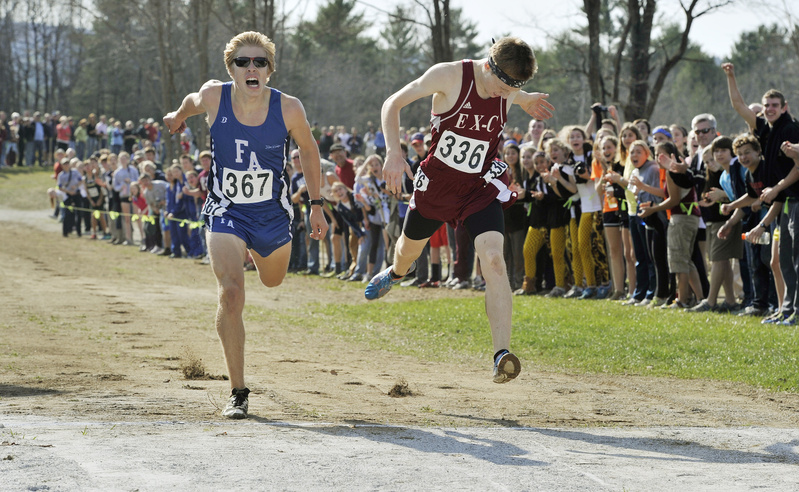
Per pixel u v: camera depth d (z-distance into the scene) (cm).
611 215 1709
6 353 1102
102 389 849
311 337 1415
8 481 439
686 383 1038
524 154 1883
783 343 1198
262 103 754
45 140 6212
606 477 508
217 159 762
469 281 2117
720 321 1398
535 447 604
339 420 713
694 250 1627
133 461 496
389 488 462
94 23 7938
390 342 1379
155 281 2272
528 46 759
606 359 1181
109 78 9781
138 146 5344
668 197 1562
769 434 683
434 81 769
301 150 791
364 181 2241
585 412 831
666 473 526
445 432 657
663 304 1620
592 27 3186
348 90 10262
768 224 1395
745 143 1399
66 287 2052
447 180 807
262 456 526
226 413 704
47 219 4372
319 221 808
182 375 972
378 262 2291
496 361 729
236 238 747
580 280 1806
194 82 6550
